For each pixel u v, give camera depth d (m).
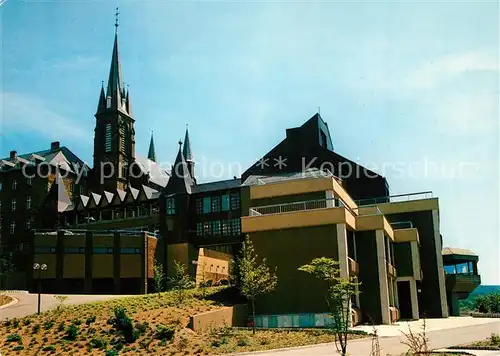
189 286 55.94
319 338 33.50
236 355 28.72
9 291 62.91
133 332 32.91
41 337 32.31
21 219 90.81
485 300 66.50
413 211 61.62
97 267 64.62
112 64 109.50
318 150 75.00
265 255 44.88
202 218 70.31
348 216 44.81
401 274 55.09
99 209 84.00
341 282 31.25
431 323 45.88
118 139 103.94
